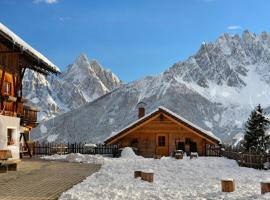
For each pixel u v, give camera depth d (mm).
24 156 35656
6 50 26094
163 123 39500
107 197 12758
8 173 19688
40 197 12516
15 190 13945
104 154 41250
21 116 29906
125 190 14352
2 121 24406
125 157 34812
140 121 39125
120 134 39250
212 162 29016
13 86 28656
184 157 33406
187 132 39250
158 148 39281
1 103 25891
